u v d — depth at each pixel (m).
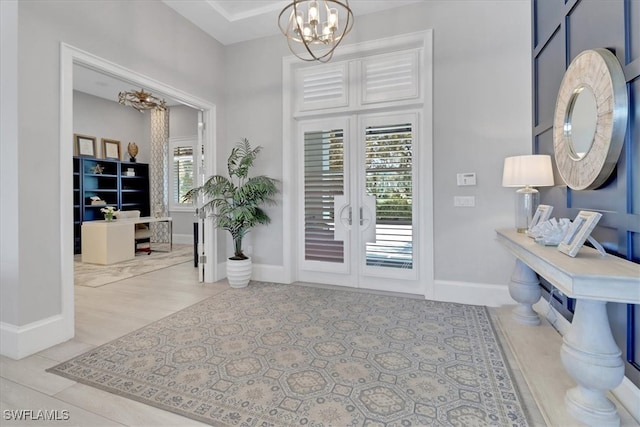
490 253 3.29
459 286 3.39
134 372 2.06
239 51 4.37
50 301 2.44
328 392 1.84
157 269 5.07
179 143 7.90
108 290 3.90
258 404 1.74
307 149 4.18
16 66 2.23
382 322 2.87
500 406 1.71
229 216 4.07
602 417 1.49
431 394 1.82
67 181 2.54
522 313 2.71
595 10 1.99
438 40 3.40
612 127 1.70
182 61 3.73
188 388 1.89
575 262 1.58
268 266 4.29
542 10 2.86
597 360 1.46
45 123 2.40
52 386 1.91
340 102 3.91
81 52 2.64
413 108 3.68
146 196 8.04
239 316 3.03
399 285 3.80
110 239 5.47
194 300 3.51
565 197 2.45
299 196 4.25
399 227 3.77
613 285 1.34
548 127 2.70
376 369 2.09
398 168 3.76
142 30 3.22
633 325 1.65
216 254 4.29
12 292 2.28
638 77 1.60
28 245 2.31
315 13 2.27
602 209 1.93
